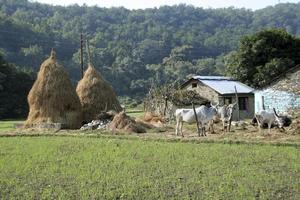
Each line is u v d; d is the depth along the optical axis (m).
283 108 48.69
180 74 119.69
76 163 21.62
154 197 16.08
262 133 32.31
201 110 31.66
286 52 66.81
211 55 160.25
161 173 19.38
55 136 31.69
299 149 24.86
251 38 67.69
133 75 126.94
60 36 144.50
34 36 135.50
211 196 16.06
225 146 25.97
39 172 19.89
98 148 25.73
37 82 40.00
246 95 55.91
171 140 28.44
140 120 39.69
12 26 130.88
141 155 23.38
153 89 53.19
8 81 86.12
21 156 23.53
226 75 70.06
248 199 15.68
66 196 16.25
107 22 191.50
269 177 18.59
